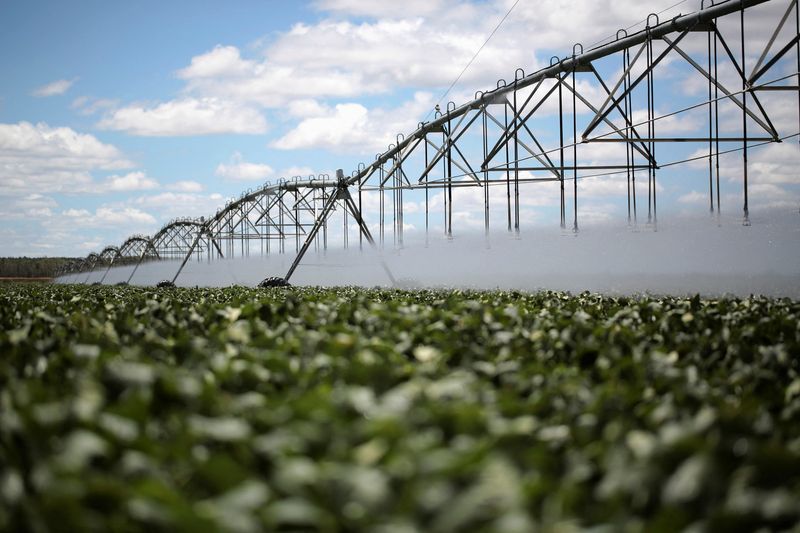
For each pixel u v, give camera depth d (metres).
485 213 40.66
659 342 8.59
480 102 40.41
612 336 8.17
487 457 3.47
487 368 6.20
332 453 3.66
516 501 3.07
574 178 35.66
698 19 27.84
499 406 4.52
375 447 3.59
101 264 156.00
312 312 10.48
